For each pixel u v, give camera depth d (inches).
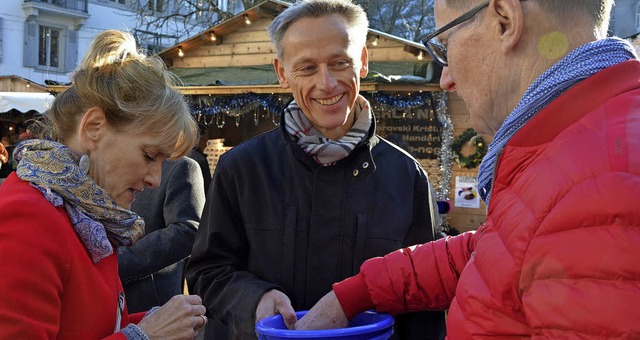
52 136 55.6
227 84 279.1
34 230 47.0
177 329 56.1
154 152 55.9
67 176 50.9
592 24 40.5
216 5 617.9
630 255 30.3
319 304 62.5
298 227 72.3
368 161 72.3
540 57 40.5
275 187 73.4
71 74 55.2
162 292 102.7
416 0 698.8
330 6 70.3
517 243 36.0
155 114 54.2
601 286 30.9
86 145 53.8
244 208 73.9
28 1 903.1
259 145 76.5
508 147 39.2
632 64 37.4
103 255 52.9
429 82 249.1
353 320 64.7
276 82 279.3
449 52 45.5
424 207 75.4
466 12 43.4
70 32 951.6
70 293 49.8
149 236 98.9
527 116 39.4
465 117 267.1
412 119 271.6
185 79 320.8
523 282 34.9
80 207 52.1
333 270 71.4
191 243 99.3
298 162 72.7
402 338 72.1
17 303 44.9
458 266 59.9
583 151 34.3
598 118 35.4
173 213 101.3
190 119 58.7
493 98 43.4
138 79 54.2
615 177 31.9
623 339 29.8
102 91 52.8
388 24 713.6
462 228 269.4
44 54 937.5
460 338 40.3
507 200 38.3
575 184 33.5
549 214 34.2
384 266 62.3
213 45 331.6
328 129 73.5
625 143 33.0
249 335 66.4
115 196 55.9
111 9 986.7
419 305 61.7
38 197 49.0
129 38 57.0
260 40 321.1
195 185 104.5
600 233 31.5
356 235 71.2
